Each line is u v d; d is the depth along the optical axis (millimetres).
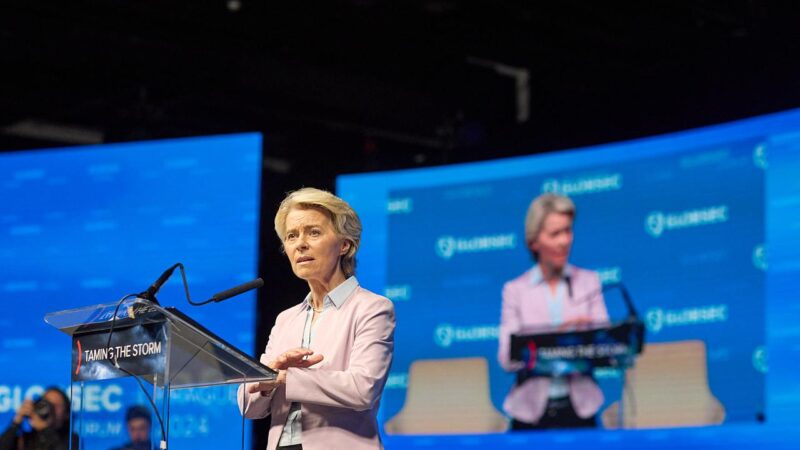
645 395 6250
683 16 7715
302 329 3109
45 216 7199
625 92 6816
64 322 2887
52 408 6824
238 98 8422
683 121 6504
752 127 6188
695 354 6125
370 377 2908
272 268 7906
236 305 6754
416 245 7207
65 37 7688
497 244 6988
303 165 8398
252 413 3047
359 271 7285
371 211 7371
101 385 2811
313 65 8352
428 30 8117
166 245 6984
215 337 2674
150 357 2732
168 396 2684
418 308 7098
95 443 2771
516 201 6996
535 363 6656
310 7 7809
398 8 7820
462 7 7812
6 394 6922
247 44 8188
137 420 2717
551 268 6770
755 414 5812
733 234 6133
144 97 8367
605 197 6707
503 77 8719
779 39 6195
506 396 6707
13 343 7008
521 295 6820
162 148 7141
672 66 6648
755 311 5934
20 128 8742
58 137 8773
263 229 8016
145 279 6965
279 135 8914
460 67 8641
